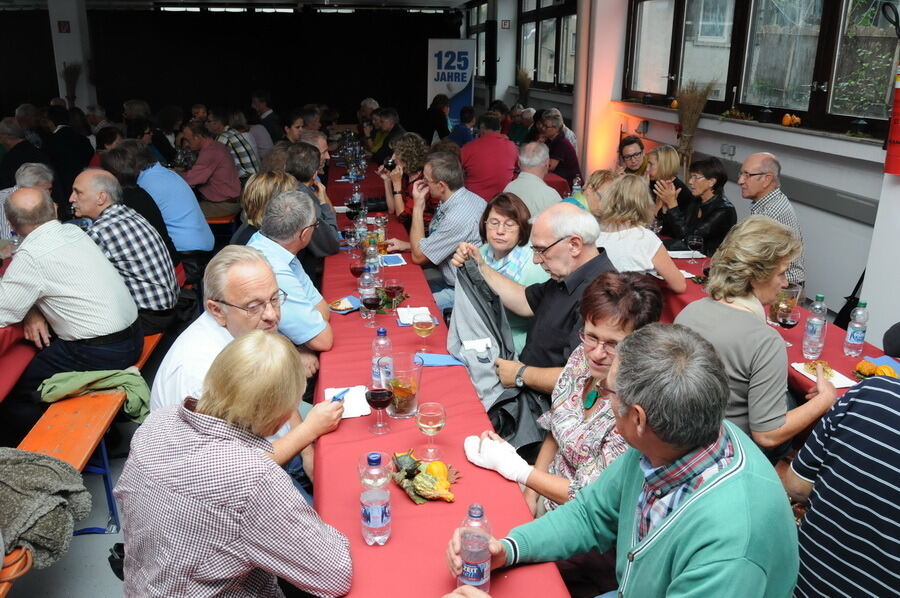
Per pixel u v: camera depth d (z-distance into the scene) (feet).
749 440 4.14
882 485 4.52
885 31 13.79
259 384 4.56
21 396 9.75
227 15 47.96
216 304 6.70
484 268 9.17
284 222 8.80
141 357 10.81
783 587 3.75
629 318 5.72
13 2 45.60
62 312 9.41
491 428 6.79
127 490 4.55
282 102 50.34
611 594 5.28
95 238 11.14
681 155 21.02
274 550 4.43
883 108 13.99
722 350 6.64
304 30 49.03
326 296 10.89
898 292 11.94
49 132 24.17
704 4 21.49
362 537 5.13
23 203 9.34
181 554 4.37
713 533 3.67
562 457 6.63
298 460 7.68
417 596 4.58
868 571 4.69
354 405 7.15
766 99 18.34
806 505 5.85
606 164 29.01
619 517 4.73
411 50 50.21
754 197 13.09
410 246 13.32
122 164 13.93
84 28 42.93
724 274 6.90
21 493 6.32
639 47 26.89
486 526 4.83
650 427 3.80
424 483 5.59
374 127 28.25
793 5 16.93
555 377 7.67
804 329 9.89
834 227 15.49
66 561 8.63
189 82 48.96
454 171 12.11
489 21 43.11
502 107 30.37
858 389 4.73
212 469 4.36
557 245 8.00
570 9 33.35
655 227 15.07
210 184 20.72
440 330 9.40
